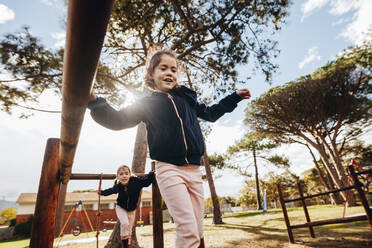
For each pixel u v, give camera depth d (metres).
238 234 4.62
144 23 4.38
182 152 1.07
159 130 1.08
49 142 1.10
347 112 11.03
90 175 2.02
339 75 10.94
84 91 0.40
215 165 17.61
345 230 3.82
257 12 5.09
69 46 0.28
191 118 1.25
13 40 4.30
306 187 23.27
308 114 11.31
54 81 4.94
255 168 19.67
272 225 5.71
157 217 1.90
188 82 7.46
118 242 4.05
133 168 4.92
